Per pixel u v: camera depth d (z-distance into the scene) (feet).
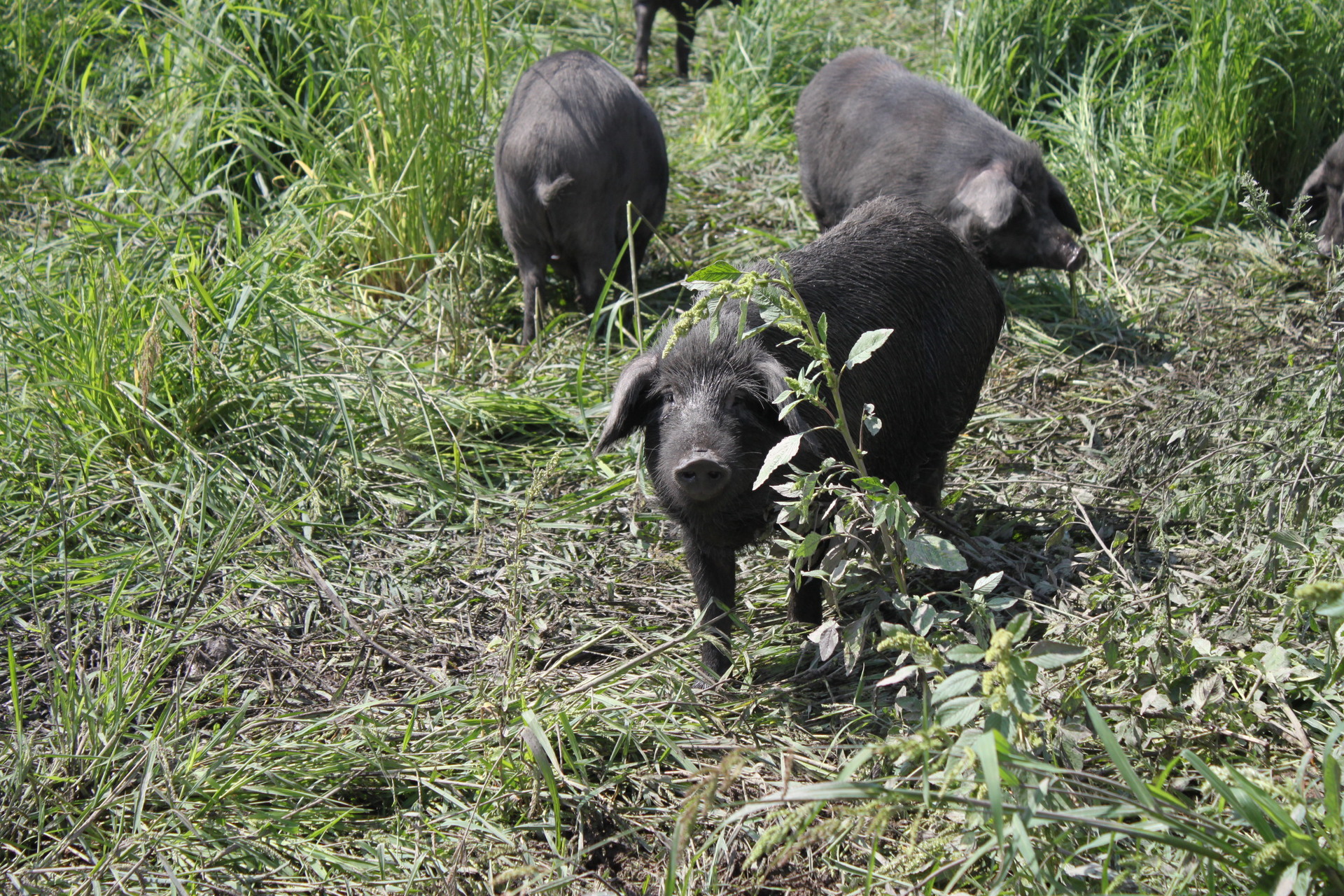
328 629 13.23
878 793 6.99
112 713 11.18
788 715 11.50
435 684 12.23
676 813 10.18
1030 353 19.44
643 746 11.03
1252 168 24.64
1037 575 13.32
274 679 12.42
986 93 26.63
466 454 16.62
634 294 17.16
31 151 26.16
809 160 22.97
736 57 30.63
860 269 12.74
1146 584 12.52
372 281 21.31
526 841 10.05
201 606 13.42
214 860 9.75
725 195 25.36
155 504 14.87
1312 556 11.46
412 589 13.93
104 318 16.17
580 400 16.33
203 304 16.96
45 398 15.96
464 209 21.89
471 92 21.91
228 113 23.58
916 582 13.23
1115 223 23.45
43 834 9.98
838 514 11.03
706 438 10.89
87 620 13.10
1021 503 15.10
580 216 19.26
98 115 25.05
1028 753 8.54
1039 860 7.93
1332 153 21.33
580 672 12.30
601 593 13.78
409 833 10.14
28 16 27.43
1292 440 13.20
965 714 7.74
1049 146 26.12
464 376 18.30
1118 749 7.28
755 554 14.20
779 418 9.85
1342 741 9.84
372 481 15.90
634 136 19.92
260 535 14.49
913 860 7.94
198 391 15.96
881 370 12.59
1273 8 24.25
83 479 14.84
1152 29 26.53
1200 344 18.98
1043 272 21.90
